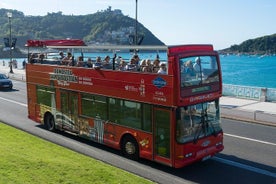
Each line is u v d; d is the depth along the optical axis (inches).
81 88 632.4
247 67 4340.6
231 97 1209.4
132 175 446.3
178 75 462.3
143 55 558.6
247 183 462.6
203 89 498.6
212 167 523.5
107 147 621.9
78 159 484.7
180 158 475.2
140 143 529.7
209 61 508.7
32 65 769.6
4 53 4665.4
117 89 556.7
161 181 464.4
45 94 738.8
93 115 613.9
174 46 472.7
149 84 500.1
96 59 618.2
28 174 385.1
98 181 392.8
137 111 526.9
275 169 516.7
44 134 707.4
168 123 480.1
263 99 1134.4
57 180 378.9
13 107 1015.6
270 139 689.0
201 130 501.4
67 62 676.1
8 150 475.2
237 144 649.6
